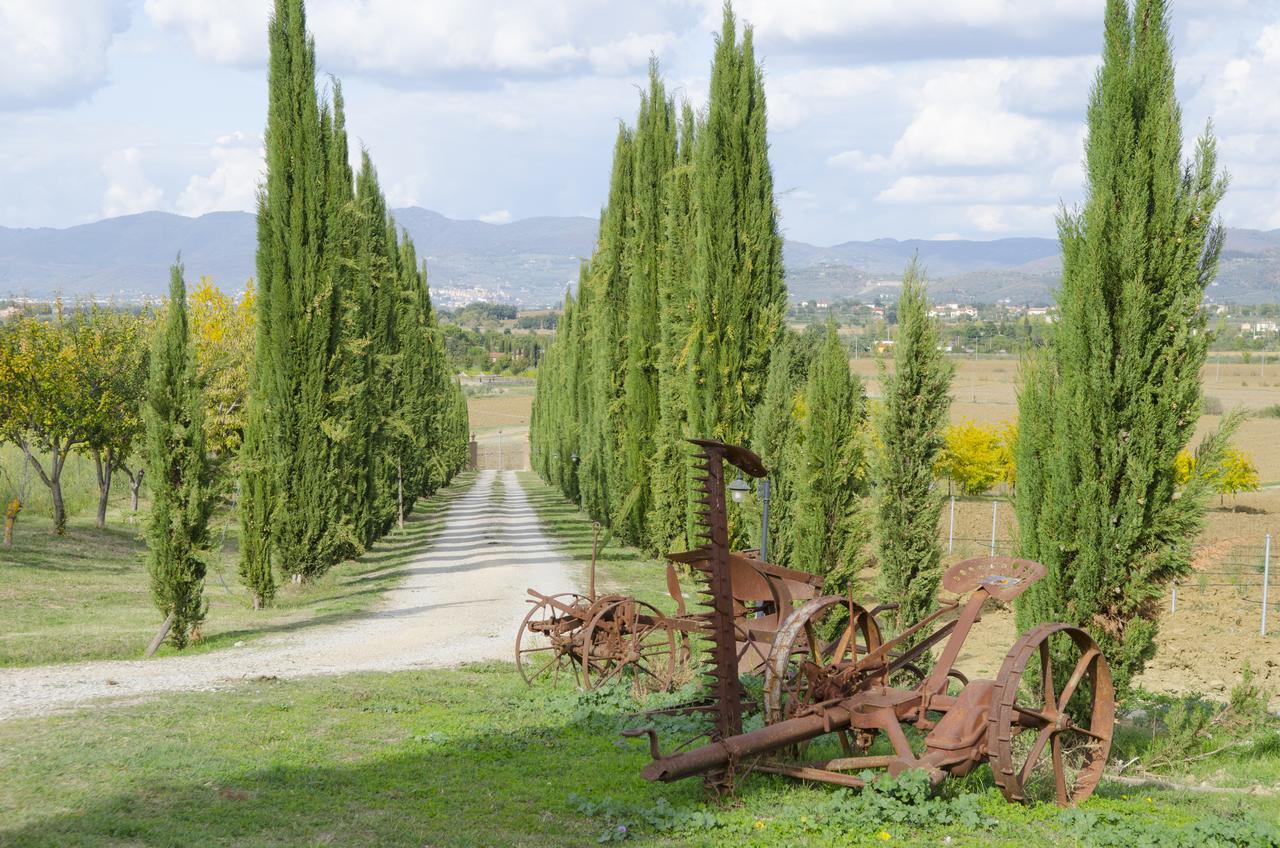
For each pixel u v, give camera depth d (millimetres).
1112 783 10648
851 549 15781
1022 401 12641
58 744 10750
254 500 24828
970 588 10109
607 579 28422
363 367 34094
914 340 14703
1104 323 11750
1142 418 11648
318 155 26656
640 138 31516
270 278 26594
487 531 45625
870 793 8812
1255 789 10844
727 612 9602
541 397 95750
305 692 14242
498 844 8023
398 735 11977
